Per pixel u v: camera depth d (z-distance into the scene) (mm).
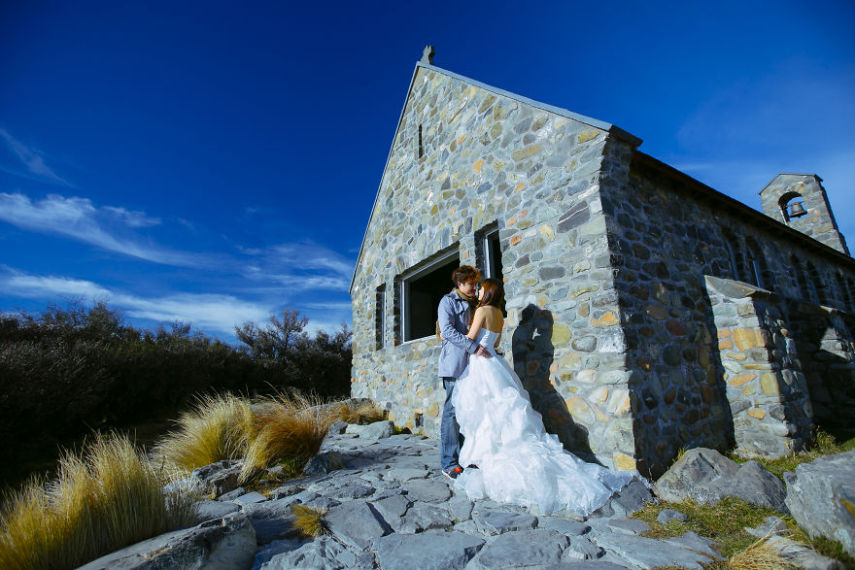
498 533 2266
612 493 2729
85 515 2062
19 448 5992
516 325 4293
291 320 14516
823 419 4754
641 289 3658
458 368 3434
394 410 6582
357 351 8453
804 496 2088
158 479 2564
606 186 3703
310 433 3805
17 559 1804
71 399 6797
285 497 2844
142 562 1610
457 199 5523
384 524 2369
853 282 9664
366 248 8430
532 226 4277
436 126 6242
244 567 1899
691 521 2348
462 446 3416
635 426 3100
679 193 4711
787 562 1755
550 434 3443
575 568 1839
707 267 4734
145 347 9383
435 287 7770
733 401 3939
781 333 4082
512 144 4684
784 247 7141
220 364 10914
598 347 3430
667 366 3594
